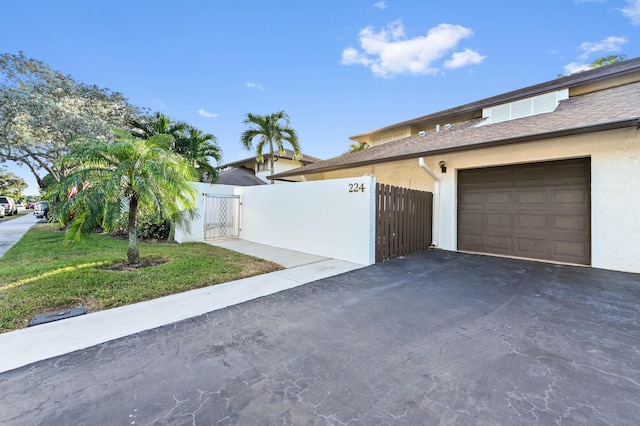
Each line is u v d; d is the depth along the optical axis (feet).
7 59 49.62
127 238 36.58
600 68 36.45
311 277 19.97
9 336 11.08
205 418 6.91
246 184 70.59
